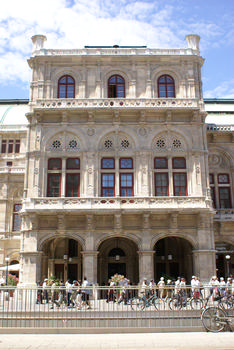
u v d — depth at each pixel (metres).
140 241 30.69
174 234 30.98
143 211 30.17
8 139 47.53
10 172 44.44
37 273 29.94
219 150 39.53
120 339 15.01
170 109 32.91
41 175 32.22
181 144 33.44
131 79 34.78
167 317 17.22
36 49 36.16
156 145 33.34
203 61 35.78
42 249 32.16
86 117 33.53
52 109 32.81
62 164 32.59
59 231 30.62
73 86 34.91
